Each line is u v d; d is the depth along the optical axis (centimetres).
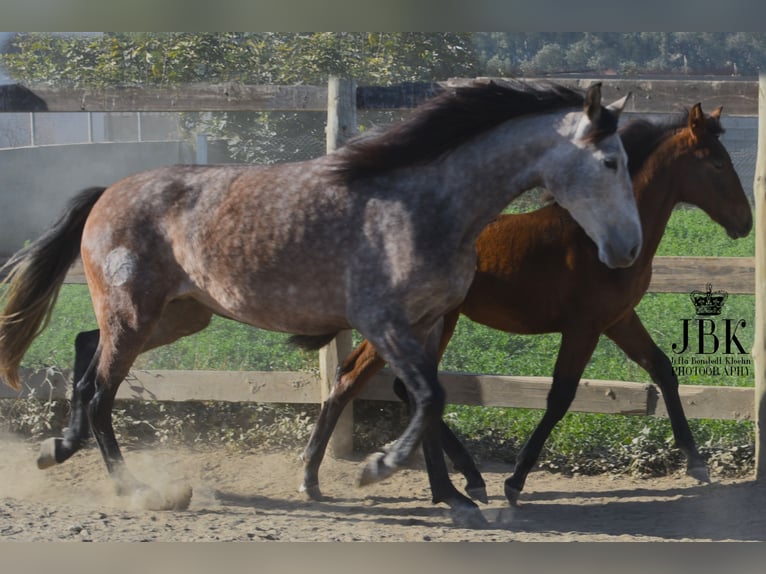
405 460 570
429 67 1559
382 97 764
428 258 579
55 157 1817
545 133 583
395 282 582
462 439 799
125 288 646
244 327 1034
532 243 691
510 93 591
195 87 784
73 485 715
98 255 655
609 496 708
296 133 1566
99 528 573
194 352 942
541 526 633
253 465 770
